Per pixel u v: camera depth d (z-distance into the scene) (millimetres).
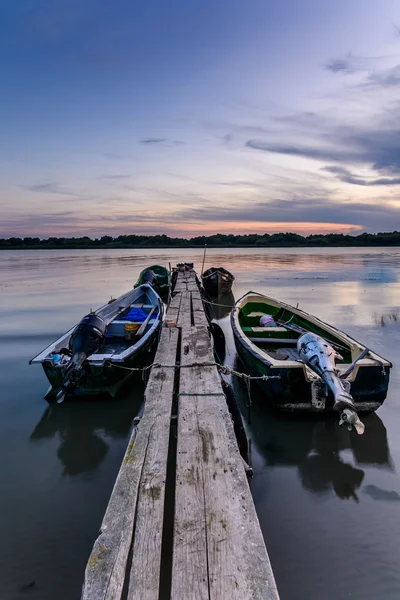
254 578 2154
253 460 4887
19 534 3662
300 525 3738
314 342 5520
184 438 3672
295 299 16125
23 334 10570
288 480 4473
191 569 2221
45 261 45125
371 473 4590
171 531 3438
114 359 6199
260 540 2432
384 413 6000
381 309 13766
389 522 3766
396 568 3240
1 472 4660
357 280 23141
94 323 6957
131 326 8188
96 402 6492
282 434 5461
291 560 3332
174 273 23750
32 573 3236
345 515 3873
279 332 8250
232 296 18266
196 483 2998
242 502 2783
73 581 3164
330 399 5527
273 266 34812
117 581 2201
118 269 33219
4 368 7914
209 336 7598
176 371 5875
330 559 3342
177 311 10383
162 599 2748
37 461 4895
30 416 6031
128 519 2664
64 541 3582
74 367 5969
